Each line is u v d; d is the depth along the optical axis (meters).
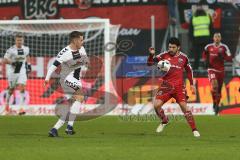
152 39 68.12
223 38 68.75
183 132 45.22
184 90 43.09
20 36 60.72
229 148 35.31
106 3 69.44
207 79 61.34
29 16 69.69
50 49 63.47
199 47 68.06
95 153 32.81
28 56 61.34
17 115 59.78
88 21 61.62
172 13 68.50
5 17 69.94
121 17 69.31
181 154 32.59
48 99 60.97
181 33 68.69
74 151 33.53
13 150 34.03
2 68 61.94
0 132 44.69
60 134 43.16
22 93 61.12
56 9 69.62
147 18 68.94
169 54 43.09
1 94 61.44
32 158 31.16
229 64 66.69
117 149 34.41
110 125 50.12
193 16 68.00
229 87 61.59
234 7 68.94
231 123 51.69
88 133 44.12
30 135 42.47
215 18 68.69
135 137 41.47
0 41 63.03
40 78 61.84
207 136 42.44
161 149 34.56
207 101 60.97
